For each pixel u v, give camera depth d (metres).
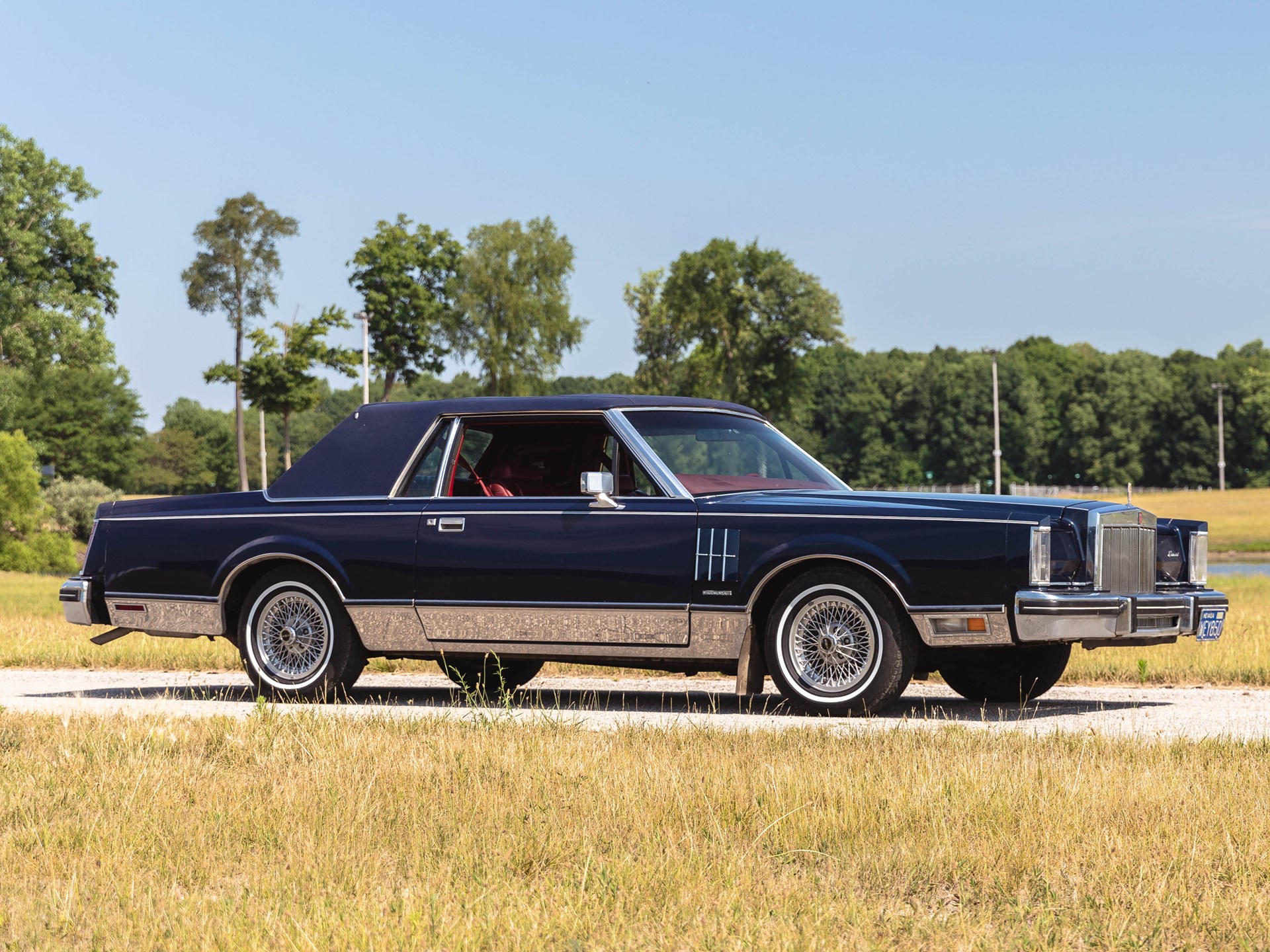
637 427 9.56
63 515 84.06
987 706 9.64
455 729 7.82
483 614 9.54
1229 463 173.75
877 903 4.45
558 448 10.11
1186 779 6.05
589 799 5.82
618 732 7.65
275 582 10.24
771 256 113.69
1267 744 7.09
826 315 111.12
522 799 5.86
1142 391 178.38
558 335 96.31
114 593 10.72
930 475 182.62
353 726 7.87
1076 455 180.12
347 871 4.83
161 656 13.41
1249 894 4.39
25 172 83.06
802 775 6.10
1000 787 5.85
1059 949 3.99
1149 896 4.41
